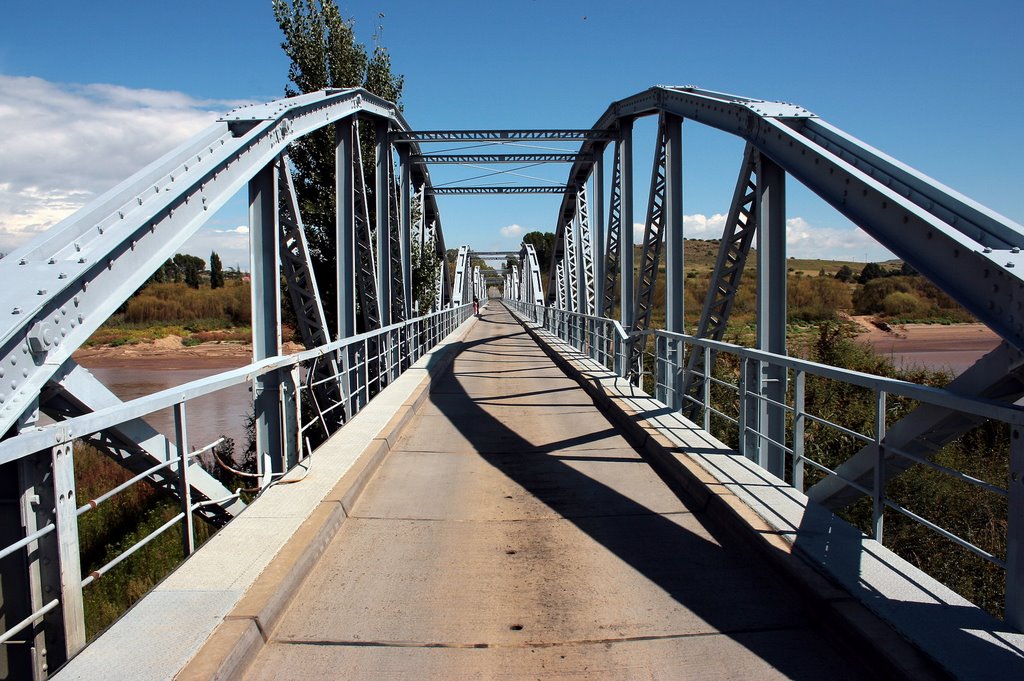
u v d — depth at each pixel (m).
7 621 2.80
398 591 3.86
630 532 4.86
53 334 3.57
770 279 6.88
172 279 81.25
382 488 5.99
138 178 4.86
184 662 2.73
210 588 3.46
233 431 15.71
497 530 4.93
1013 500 2.97
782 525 4.40
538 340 24.27
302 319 8.79
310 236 16.42
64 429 2.79
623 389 10.78
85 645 2.88
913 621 3.08
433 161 18.80
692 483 5.67
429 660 3.12
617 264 15.43
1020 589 2.95
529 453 7.35
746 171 7.31
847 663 3.09
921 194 4.57
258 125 6.89
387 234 15.30
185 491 3.91
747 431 6.37
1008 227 3.70
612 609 3.65
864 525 6.77
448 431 8.60
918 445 4.07
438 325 22.28
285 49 16.27
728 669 3.04
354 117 12.22
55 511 2.79
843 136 5.87
